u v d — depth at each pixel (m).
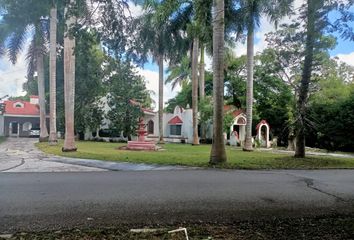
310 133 17.80
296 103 17.81
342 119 24.89
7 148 21.14
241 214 6.21
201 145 28.31
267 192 8.28
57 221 5.59
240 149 24.56
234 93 34.62
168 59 29.34
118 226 5.36
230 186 9.02
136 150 21.03
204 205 6.80
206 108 31.11
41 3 6.20
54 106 23.38
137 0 8.90
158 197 7.45
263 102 33.44
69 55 17.95
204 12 15.62
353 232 5.20
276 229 5.32
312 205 7.01
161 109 30.39
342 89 25.14
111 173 11.31
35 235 4.86
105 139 33.72
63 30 6.50
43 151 18.94
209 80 37.91
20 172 11.40
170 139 35.78
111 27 6.41
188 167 13.23
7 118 39.38
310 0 8.66
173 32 24.91
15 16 6.75
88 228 5.23
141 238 4.77
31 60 28.28
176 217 5.94
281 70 17.61
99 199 7.16
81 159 15.20
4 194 7.59
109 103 32.75
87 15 6.19
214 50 14.02
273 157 17.03
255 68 32.19
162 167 13.13
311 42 12.96
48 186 8.64
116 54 6.82
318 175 11.80
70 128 18.17
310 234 5.08
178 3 18.95
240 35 21.75
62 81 32.09
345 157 19.45
